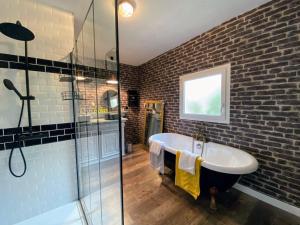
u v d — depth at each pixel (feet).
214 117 8.13
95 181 5.03
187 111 9.91
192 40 9.09
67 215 5.68
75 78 6.24
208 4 6.10
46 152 5.81
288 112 5.52
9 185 5.13
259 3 6.03
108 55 3.84
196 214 5.58
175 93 10.62
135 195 6.74
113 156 3.86
